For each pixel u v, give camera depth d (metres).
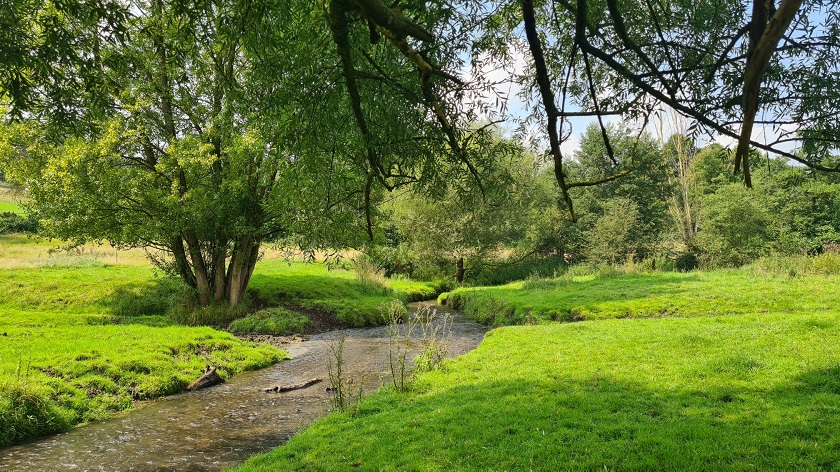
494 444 6.93
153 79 19.31
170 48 5.21
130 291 24.31
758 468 5.61
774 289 19.59
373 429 8.02
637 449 6.37
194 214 20.31
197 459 8.29
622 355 11.64
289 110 5.06
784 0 2.69
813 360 9.67
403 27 2.85
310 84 4.93
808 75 4.23
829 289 18.56
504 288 31.86
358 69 5.15
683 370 9.99
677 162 42.75
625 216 38.78
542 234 42.59
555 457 6.31
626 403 8.27
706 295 20.12
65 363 12.04
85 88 5.50
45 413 9.75
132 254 35.41
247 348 16.58
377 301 28.53
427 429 7.69
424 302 32.88
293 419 10.33
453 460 6.49
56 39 4.79
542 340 14.24
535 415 7.88
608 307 20.34
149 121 20.58
